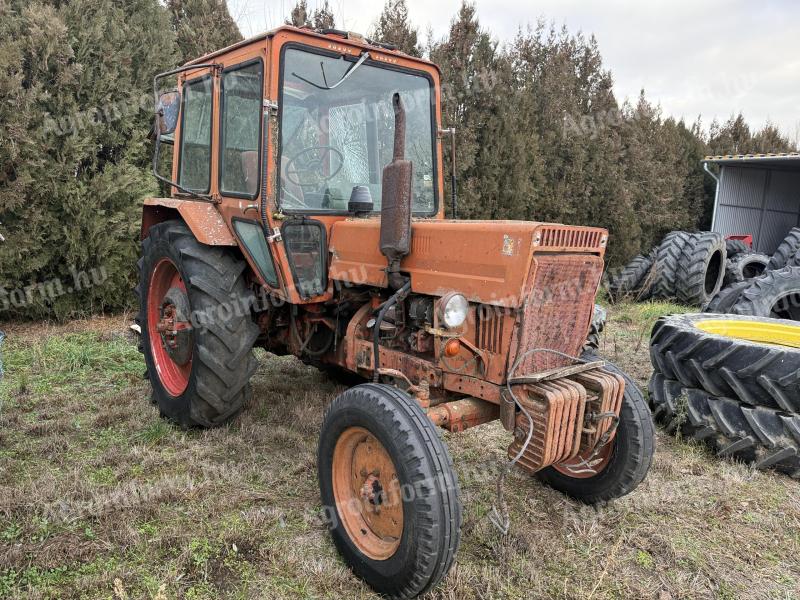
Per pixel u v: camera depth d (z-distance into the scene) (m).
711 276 9.17
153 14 6.77
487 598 2.31
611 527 2.85
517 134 8.64
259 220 3.12
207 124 3.69
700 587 2.42
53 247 6.11
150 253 3.94
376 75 3.39
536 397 2.40
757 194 13.03
